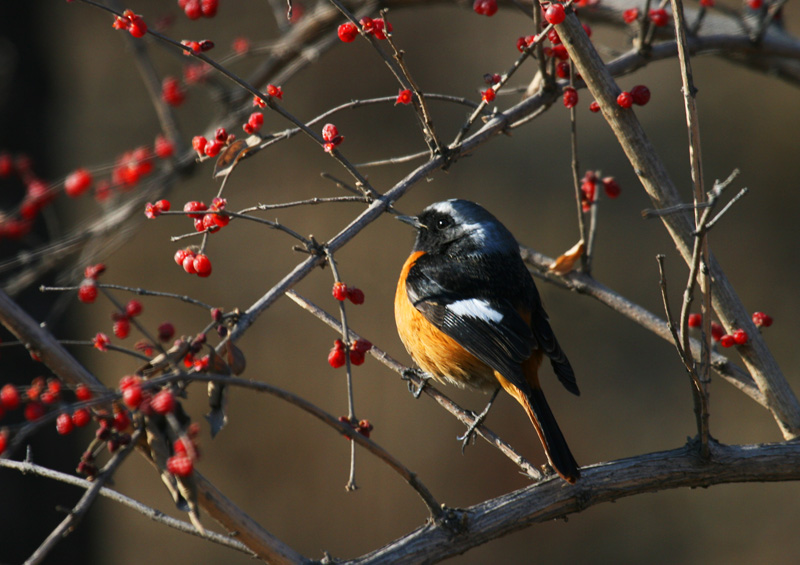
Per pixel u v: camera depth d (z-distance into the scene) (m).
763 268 16.66
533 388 6.47
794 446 4.90
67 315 9.04
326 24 7.96
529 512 4.77
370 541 13.84
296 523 14.04
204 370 3.85
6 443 3.39
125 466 14.39
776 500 14.17
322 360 15.68
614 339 16.11
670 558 13.34
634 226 17.34
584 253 6.25
